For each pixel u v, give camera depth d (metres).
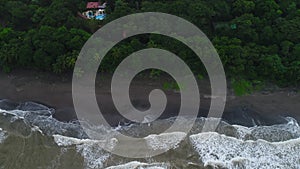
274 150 28.38
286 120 30.23
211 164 27.69
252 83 31.73
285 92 31.50
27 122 29.55
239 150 28.38
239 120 30.12
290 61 31.38
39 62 31.28
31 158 27.70
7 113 30.00
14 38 32.34
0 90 31.50
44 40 31.27
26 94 31.33
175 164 27.67
